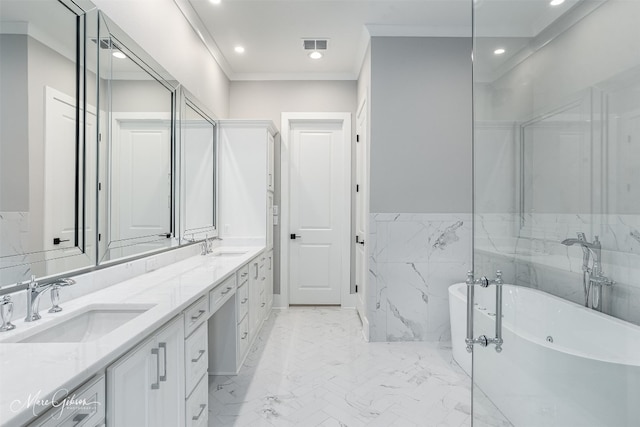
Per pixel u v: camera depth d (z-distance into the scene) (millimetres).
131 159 1900
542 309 1708
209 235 3307
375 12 2879
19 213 1181
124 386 1007
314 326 3518
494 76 1820
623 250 1696
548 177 1896
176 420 1375
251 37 3270
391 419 1944
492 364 1543
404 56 3107
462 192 3133
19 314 1146
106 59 1651
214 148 3484
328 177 4188
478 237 1662
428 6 2793
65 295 1367
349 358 2752
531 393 1492
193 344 1557
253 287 2998
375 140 3119
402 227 3123
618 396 1340
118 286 1656
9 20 1135
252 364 2635
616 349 1690
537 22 1884
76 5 1433
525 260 1736
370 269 3117
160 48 2285
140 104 1994
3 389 691
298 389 2264
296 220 4195
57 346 917
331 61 3773
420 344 3062
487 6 1797
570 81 1899
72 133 1429
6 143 1127
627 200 1676
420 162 3123
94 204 1573
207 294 1761
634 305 1646
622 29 1705
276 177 4117
